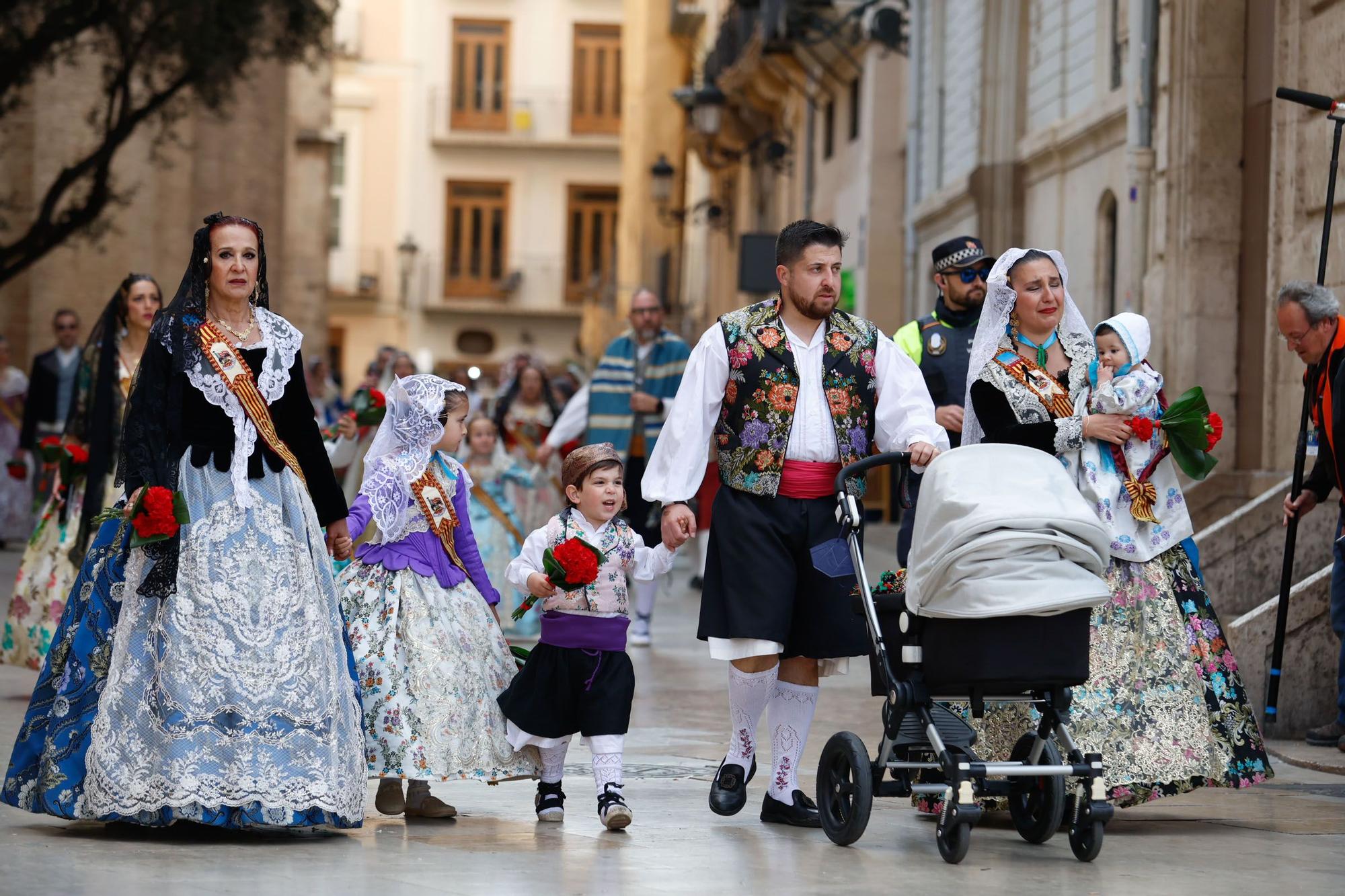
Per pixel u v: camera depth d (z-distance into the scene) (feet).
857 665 44.34
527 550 24.63
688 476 24.12
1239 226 46.26
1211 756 24.16
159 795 21.62
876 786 22.35
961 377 30.09
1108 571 24.38
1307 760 30.04
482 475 51.42
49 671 22.75
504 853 21.50
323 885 19.11
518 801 25.98
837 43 99.55
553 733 23.91
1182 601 24.84
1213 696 24.58
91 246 86.33
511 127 214.48
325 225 150.20
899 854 21.79
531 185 214.90
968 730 22.12
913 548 21.68
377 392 34.30
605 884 19.51
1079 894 19.31
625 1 183.52
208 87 76.02
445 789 27.17
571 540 23.32
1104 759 23.63
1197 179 46.42
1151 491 24.49
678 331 164.14
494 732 24.17
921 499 21.72
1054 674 21.07
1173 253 47.29
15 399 77.00
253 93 103.76
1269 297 42.80
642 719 34.88
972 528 20.77
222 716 21.83
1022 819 22.68
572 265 215.31
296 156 149.28
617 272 197.98
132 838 21.99
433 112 213.46
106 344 34.12
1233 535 39.37
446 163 214.28
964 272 30.12
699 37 165.78
